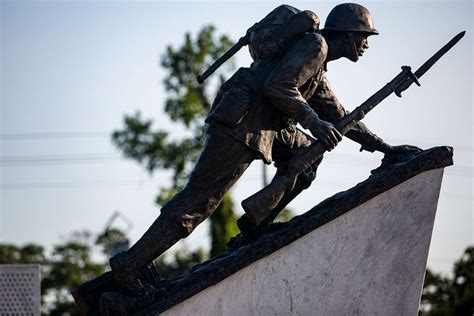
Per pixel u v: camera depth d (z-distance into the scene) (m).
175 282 11.57
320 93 12.08
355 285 11.51
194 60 34.28
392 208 11.58
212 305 11.38
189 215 11.52
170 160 34.59
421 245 11.57
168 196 34.06
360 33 11.91
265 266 11.43
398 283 11.54
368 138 12.10
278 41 11.62
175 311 11.38
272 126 11.64
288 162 11.73
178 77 34.31
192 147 34.59
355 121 11.70
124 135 34.97
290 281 11.44
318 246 11.49
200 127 34.53
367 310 11.51
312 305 11.45
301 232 11.43
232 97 11.54
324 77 12.09
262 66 11.66
